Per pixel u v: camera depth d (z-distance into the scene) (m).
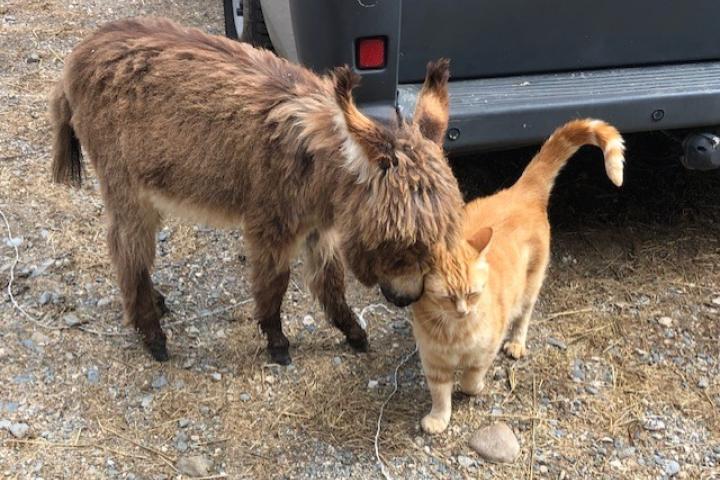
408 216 2.39
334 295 3.34
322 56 3.11
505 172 4.71
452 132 3.29
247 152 2.93
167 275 3.93
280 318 3.36
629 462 2.93
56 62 5.93
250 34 5.13
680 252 4.12
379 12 2.99
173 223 4.30
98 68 3.11
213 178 3.03
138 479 2.84
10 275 3.84
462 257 2.58
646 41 3.64
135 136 3.08
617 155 2.98
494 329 2.90
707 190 4.65
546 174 3.36
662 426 3.09
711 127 3.61
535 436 3.05
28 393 3.18
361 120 2.44
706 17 3.63
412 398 3.23
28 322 3.56
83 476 2.84
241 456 2.95
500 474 2.89
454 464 2.93
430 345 2.83
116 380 3.28
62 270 3.91
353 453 2.97
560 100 3.34
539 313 3.71
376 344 3.53
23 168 4.68
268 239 3.07
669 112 3.42
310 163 2.84
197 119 2.98
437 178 2.46
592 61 3.64
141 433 3.04
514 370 3.37
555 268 4.01
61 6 6.92
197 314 3.69
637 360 3.42
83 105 3.19
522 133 3.36
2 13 6.71
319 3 2.99
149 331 3.37
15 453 2.92
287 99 2.91
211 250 4.12
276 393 3.25
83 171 4.35
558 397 3.23
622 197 4.58
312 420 3.12
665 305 3.74
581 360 3.43
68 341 3.47
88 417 3.10
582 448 2.99
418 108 2.73
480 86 3.49
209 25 6.62
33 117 5.20
